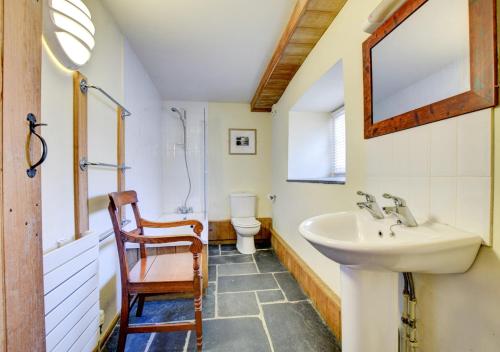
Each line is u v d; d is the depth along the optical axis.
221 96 3.21
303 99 2.16
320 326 1.47
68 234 1.07
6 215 0.55
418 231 0.76
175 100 3.34
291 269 2.26
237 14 1.59
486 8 0.65
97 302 1.15
